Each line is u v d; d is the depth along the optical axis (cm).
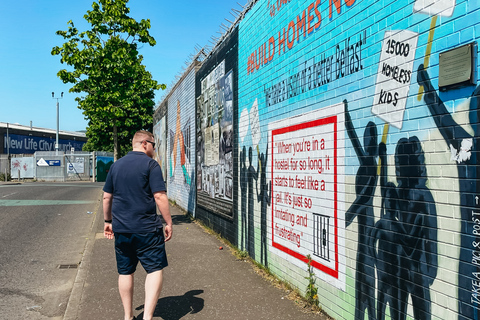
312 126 422
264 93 564
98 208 1332
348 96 357
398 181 291
